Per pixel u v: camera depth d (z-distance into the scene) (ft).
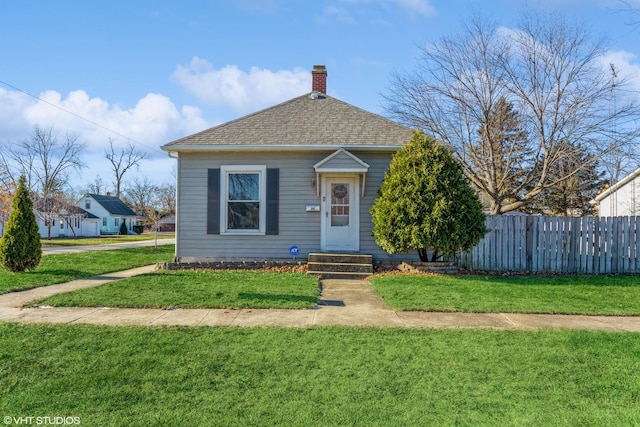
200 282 29.71
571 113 55.93
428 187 32.37
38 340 16.44
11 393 11.96
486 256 36.65
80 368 13.70
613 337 17.47
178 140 38.22
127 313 21.26
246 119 42.01
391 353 15.40
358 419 10.64
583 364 14.44
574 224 36.73
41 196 134.10
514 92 58.54
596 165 60.49
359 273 34.17
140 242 97.14
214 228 38.27
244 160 38.37
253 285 28.58
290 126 40.52
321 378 13.10
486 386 12.64
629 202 63.41
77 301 23.41
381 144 37.42
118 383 12.62
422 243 32.19
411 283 29.84
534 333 18.08
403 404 11.46
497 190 58.49
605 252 36.50
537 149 60.23
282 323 19.58
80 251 62.13
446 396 11.97
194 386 12.46
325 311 22.20
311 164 38.19
